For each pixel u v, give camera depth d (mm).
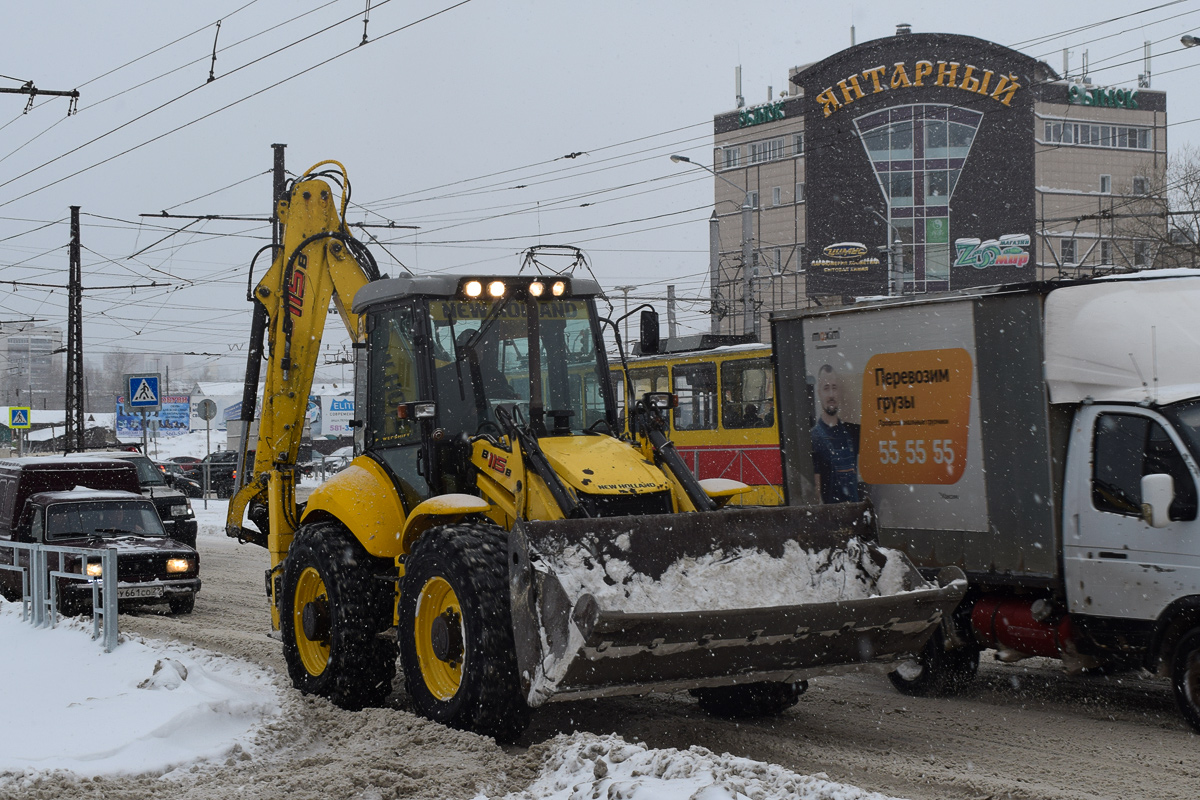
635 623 5723
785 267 59812
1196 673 7332
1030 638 8328
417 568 6887
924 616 6637
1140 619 7711
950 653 8617
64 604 12469
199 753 6363
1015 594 8602
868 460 9484
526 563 6078
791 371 10180
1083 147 58188
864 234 56031
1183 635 7477
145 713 6992
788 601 6547
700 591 6375
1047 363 8281
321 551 7871
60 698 7688
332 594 7695
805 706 8203
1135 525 7723
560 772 5773
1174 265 40906
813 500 9953
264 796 5637
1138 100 58875
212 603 14383
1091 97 58125
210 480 40031
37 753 6324
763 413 17328
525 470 6895
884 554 6945
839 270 56500
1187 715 7367
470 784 5746
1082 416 8117
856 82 55844
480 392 7508
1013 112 54406
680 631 5887
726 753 6062
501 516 7168
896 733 7309
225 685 7902
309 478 41281
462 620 6539
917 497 9102
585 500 6754
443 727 6621
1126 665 7949
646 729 7145
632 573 6289
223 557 20266
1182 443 7516
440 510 6844
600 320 8047
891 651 6781
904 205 55531
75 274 33594
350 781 5777
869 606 6355
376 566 7910
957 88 54656
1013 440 8438
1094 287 8273
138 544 13430
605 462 7043
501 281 7609
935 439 8969
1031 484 8328
